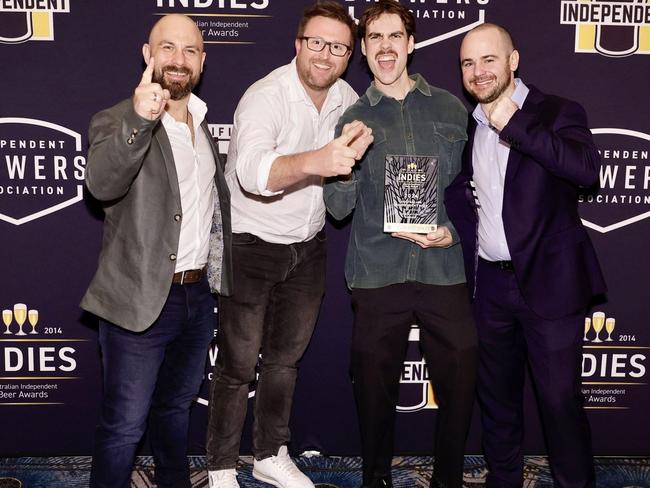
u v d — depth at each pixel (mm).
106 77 2809
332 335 3021
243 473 2936
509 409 2670
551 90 2865
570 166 2168
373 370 2518
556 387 2430
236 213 2613
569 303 2365
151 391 2340
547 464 3008
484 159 2424
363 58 2846
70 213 2891
